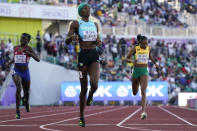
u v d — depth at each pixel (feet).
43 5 202.08
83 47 52.85
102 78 191.21
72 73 185.47
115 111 114.01
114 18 228.02
